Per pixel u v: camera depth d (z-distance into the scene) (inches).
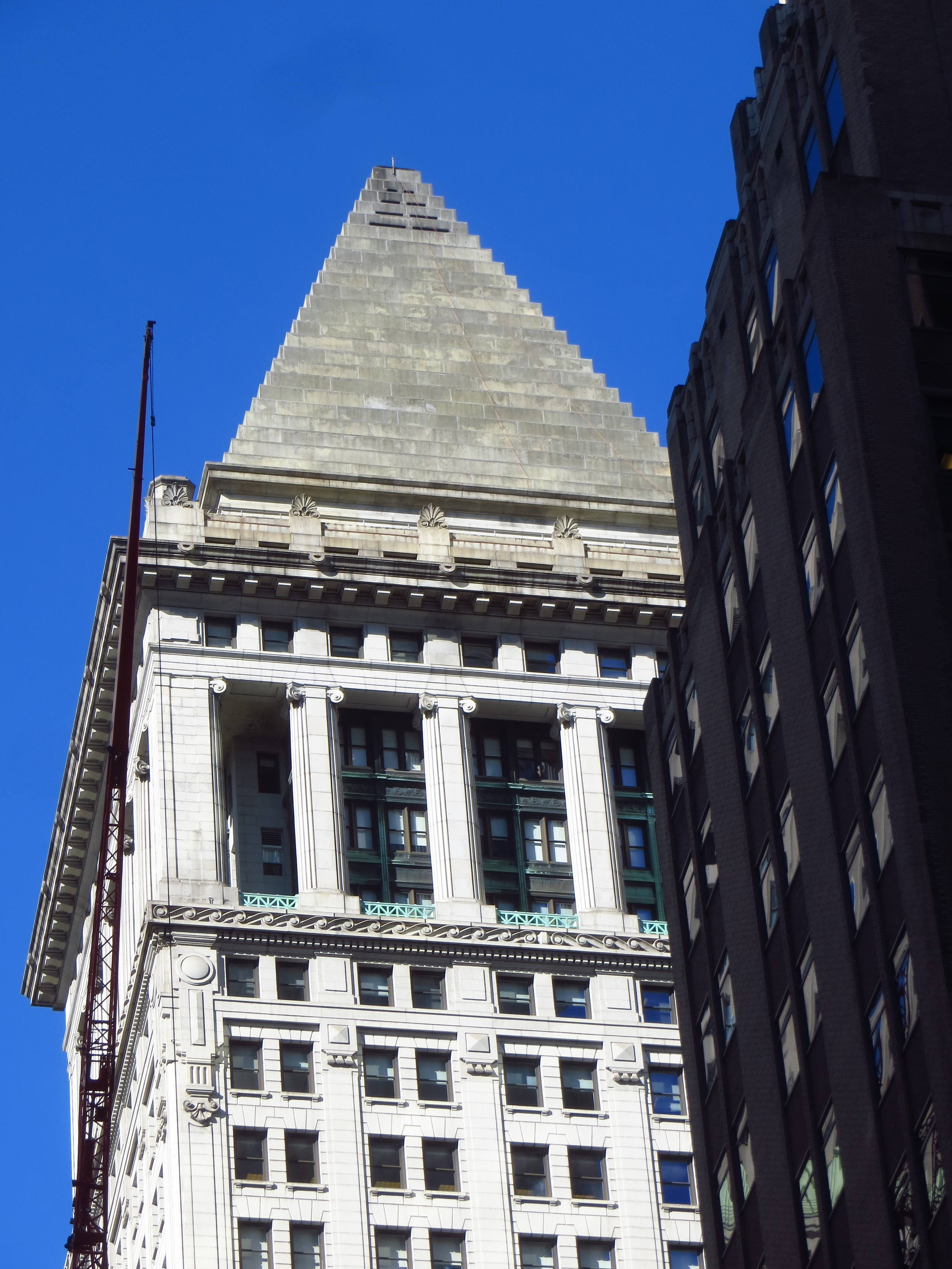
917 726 3122.5
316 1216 5442.9
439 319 7199.8
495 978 5826.8
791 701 3511.3
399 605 6240.2
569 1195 5595.5
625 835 6136.8
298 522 6294.3
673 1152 5689.0
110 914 6491.1
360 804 6038.4
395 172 7559.1
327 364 7017.7
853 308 3380.9
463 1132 5610.2
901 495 3260.3
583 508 6756.9
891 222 3449.8
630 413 7126.0
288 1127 5531.5
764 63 3978.8
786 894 3533.5
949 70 3582.7
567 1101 5713.6
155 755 5944.9
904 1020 3115.2
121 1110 6127.0
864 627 3240.7
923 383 3346.5
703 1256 5339.6
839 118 3634.4
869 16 3607.3
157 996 5649.6
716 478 3971.5
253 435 6806.1
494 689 6186.0
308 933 5748.0
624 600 6338.6
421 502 6692.9
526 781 6186.0
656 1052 5807.1
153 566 6102.4
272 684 6067.9
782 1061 3535.9
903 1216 3097.9
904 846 3095.5
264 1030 5639.8
